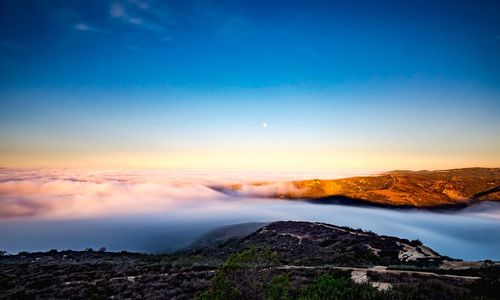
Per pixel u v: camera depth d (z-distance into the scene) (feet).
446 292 42.01
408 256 157.28
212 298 43.47
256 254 47.29
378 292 37.63
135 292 75.36
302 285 56.13
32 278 95.25
